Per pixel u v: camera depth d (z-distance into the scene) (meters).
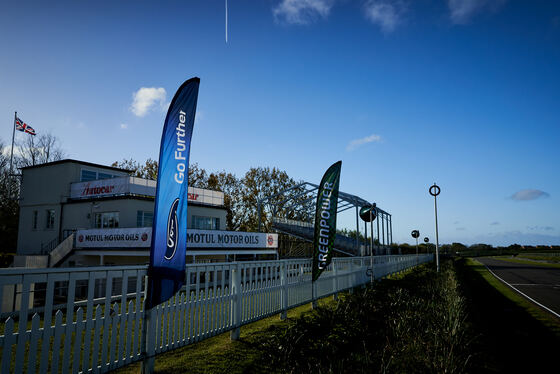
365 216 16.34
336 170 10.83
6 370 3.63
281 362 5.86
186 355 6.01
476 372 5.82
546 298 15.07
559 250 86.25
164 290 5.36
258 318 7.83
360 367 5.85
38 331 3.94
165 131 5.65
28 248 27.39
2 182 36.94
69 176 26.00
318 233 10.45
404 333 7.40
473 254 80.44
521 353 6.96
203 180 43.97
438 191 26.94
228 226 45.03
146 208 23.16
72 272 4.31
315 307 10.62
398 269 25.38
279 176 47.09
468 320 9.28
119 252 18.92
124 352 5.00
